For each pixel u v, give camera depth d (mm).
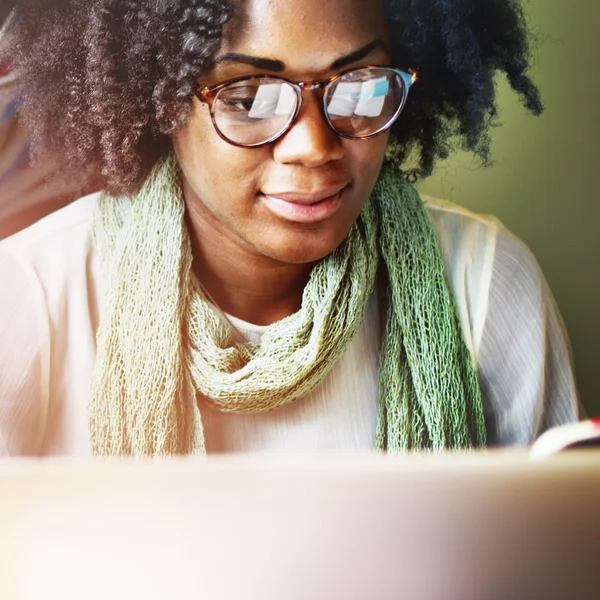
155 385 945
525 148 1364
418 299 1029
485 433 1072
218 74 799
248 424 1000
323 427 1015
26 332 990
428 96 1010
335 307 964
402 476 318
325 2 766
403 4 866
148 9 829
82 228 1052
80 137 996
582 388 1463
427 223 1057
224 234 932
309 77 785
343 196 859
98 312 1023
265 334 969
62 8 930
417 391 1022
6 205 1197
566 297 1434
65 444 1029
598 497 315
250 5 766
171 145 968
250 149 805
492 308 1096
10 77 1080
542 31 1321
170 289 946
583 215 1396
